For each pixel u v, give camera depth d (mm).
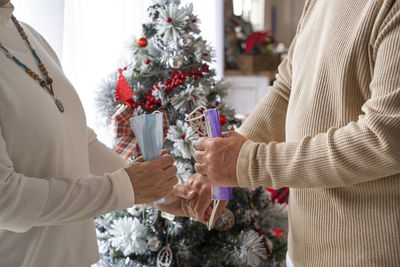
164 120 1414
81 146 982
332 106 974
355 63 929
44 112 849
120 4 1837
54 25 1571
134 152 1472
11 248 874
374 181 917
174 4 1464
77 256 958
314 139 913
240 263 1454
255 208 1632
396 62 835
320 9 1066
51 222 834
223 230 1508
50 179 839
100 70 1812
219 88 1552
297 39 1183
